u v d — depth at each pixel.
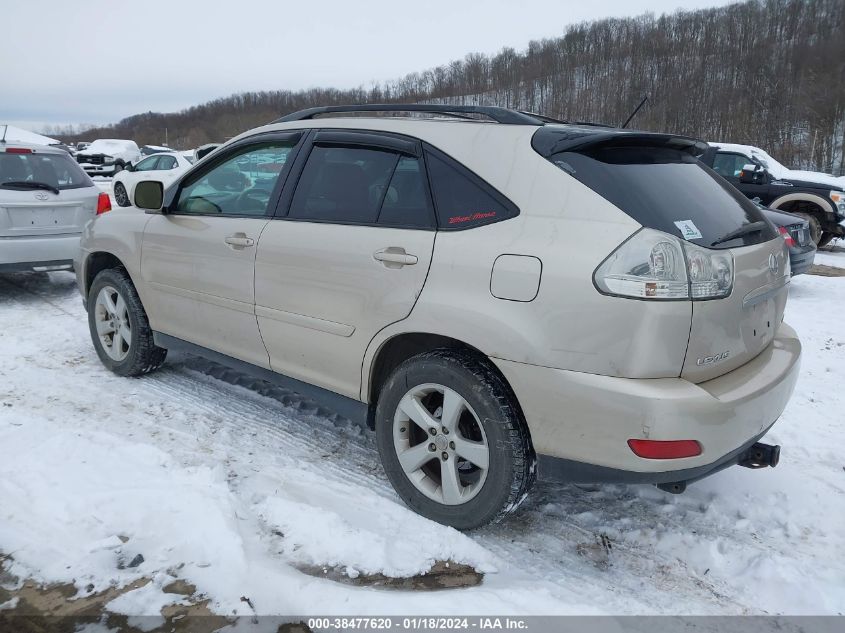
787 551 2.74
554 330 2.36
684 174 2.76
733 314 2.46
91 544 2.56
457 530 2.75
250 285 3.40
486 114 2.88
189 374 4.57
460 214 2.68
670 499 3.12
